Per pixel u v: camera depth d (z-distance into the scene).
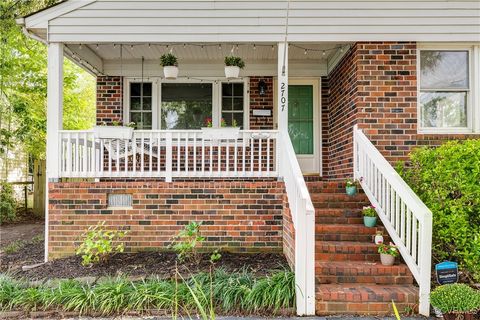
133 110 8.39
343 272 4.55
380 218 5.25
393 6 6.32
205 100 8.45
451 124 6.46
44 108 11.64
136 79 8.36
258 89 8.33
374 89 6.28
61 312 4.23
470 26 6.29
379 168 5.27
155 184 6.07
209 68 8.33
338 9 6.34
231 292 4.27
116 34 6.36
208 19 6.39
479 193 4.75
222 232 6.07
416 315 4.06
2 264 5.95
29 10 9.72
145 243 6.04
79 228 6.02
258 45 7.04
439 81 6.46
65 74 12.66
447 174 4.90
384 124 6.27
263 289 4.26
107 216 6.04
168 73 6.90
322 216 5.53
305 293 4.10
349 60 6.74
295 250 4.34
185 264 5.37
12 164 13.28
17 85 11.23
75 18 6.32
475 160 4.84
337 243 5.03
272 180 6.52
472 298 3.52
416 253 4.57
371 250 4.90
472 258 4.66
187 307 4.20
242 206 6.09
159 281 4.68
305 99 8.39
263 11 6.37
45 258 6.00
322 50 7.37
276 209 6.08
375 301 4.12
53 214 6.02
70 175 6.08
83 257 5.43
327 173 8.20
